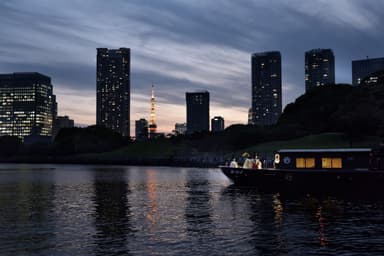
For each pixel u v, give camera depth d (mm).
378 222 36000
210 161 194750
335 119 178875
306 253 25875
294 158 64500
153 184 82312
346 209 43812
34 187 76438
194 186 76000
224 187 73062
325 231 32219
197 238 30094
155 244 28375
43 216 40531
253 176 66375
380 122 154125
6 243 28844
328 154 62469
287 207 45531
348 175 58875
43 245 28250
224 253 25984
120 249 27125
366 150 60719
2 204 50125
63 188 73812
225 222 36438
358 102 180375
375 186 57594
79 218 39188
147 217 39562
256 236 30578
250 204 48344
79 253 26219
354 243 28281
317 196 56719
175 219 38250
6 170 168375
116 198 56406
